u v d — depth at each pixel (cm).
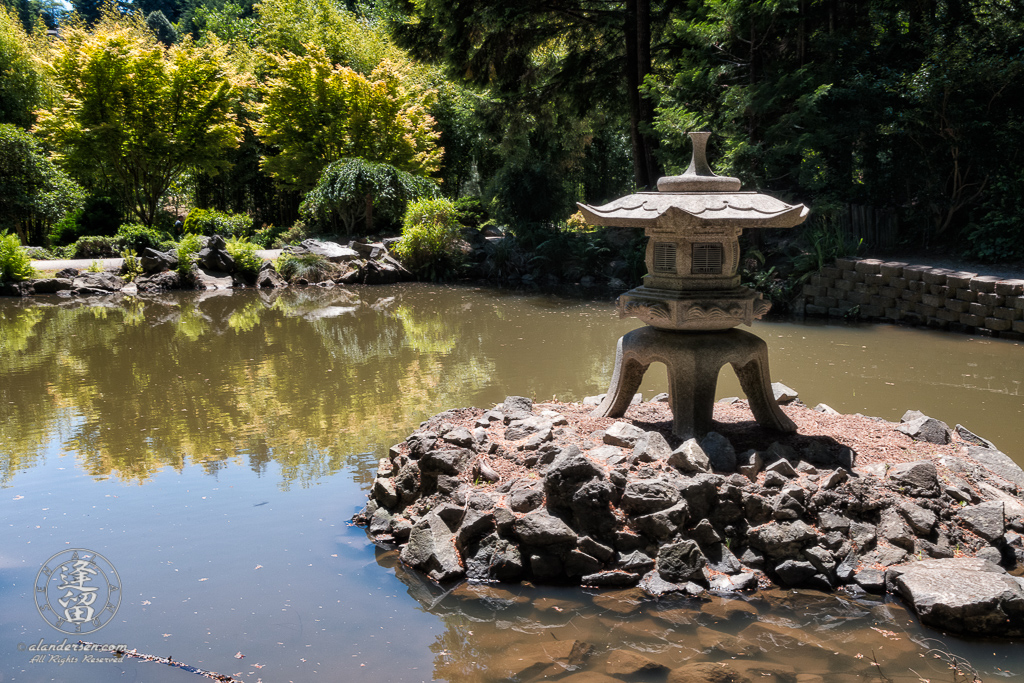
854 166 1728
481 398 823
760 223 455
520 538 419
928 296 1267
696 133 510
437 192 2516
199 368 1006
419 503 476
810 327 1291
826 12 1728
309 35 3334
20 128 2445
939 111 1443
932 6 1580
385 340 1222
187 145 2620
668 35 2003
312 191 2464
